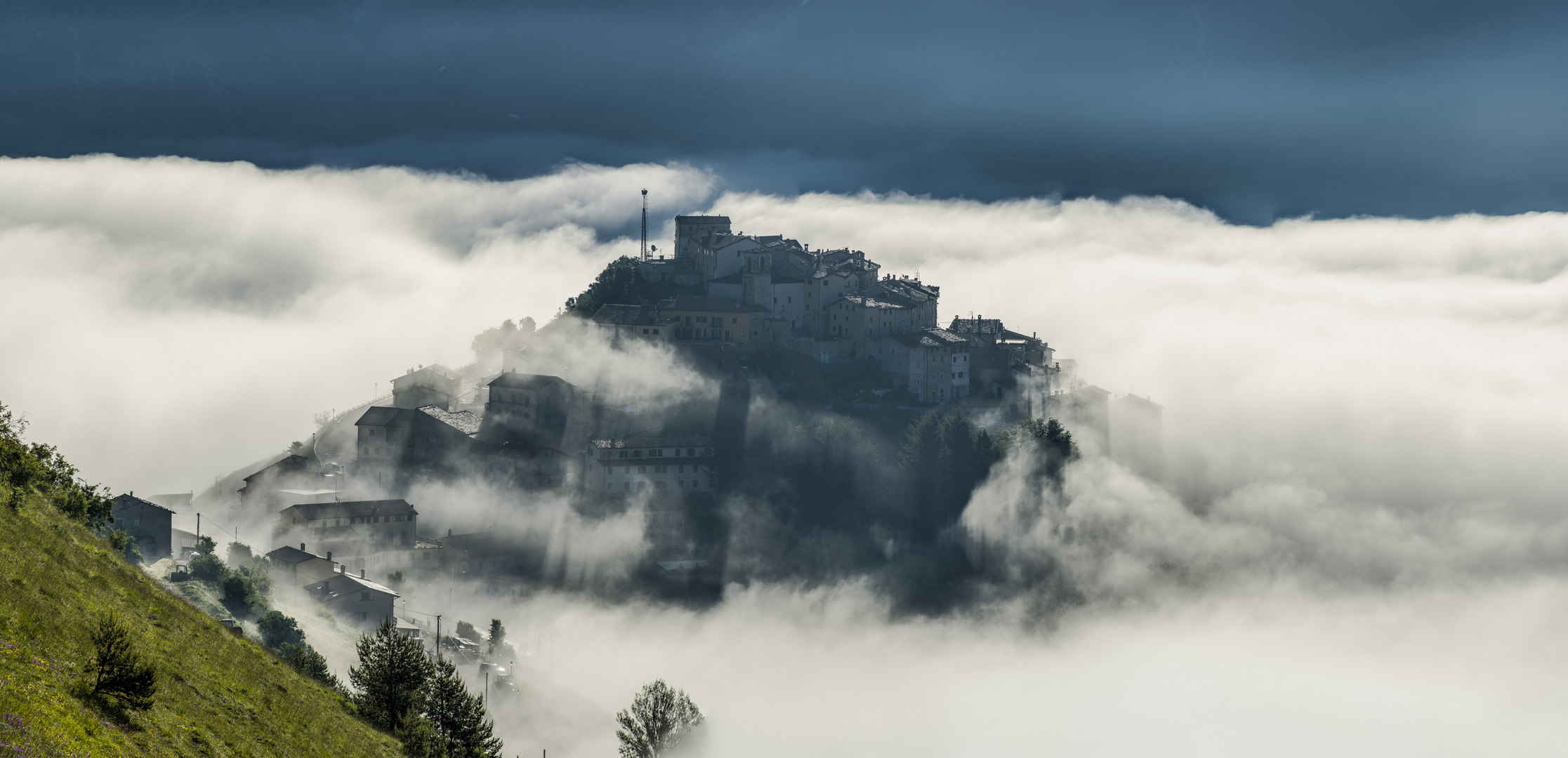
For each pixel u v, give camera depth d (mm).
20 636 164375
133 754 150375
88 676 165000
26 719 139500
